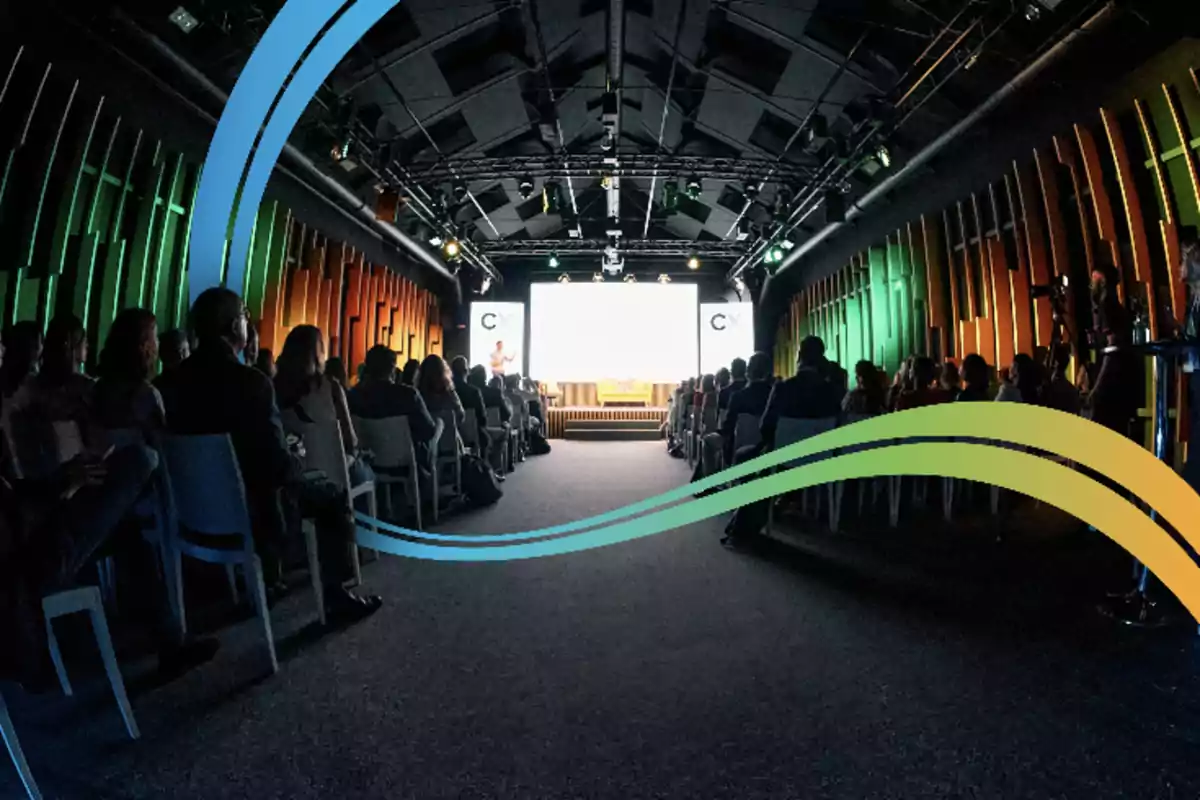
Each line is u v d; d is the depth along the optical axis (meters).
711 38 8.90
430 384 6.32
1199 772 1.92
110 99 5.89
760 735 2.14
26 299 5.21
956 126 7.72
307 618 3.32
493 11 7.85
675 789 1.85
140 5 5.39
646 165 11.16
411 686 2.53
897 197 10.62
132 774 1.94
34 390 3.32
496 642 2.98
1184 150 5.57
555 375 17.27
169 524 2.82
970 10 6.33
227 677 2.62
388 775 1.93
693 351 17.23
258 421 2.74
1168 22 5.02
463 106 9.95
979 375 5.29
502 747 2.08
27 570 1.76
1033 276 7.32
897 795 1.82
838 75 8.43
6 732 1.76
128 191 6.29
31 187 5.21
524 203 14.51
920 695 2.42
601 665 2.72
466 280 17.64
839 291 13.36
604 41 9.63
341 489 3.41
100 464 2.84
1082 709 2.30
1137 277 5.95
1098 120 6.41
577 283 17.31
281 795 1.83
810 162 10.95
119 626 3.21
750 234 14.20
